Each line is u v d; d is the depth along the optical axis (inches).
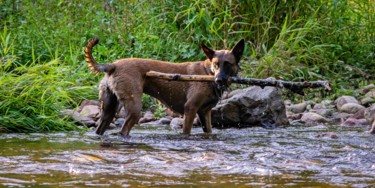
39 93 555.8
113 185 298.5
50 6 773.3
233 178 318.0
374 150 413.7
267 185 302.4
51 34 731.4
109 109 501.4
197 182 307.6
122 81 486.3
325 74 746.2
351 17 818.8
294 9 780.6
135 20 774.5
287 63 729.6
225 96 614.2
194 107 506.9
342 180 315.0
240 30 775.1
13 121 520.4
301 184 304.8
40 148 414.6
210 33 755.4
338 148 422.3
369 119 576.4
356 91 701.3
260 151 408.5
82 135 498.3
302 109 655.1
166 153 397.1
